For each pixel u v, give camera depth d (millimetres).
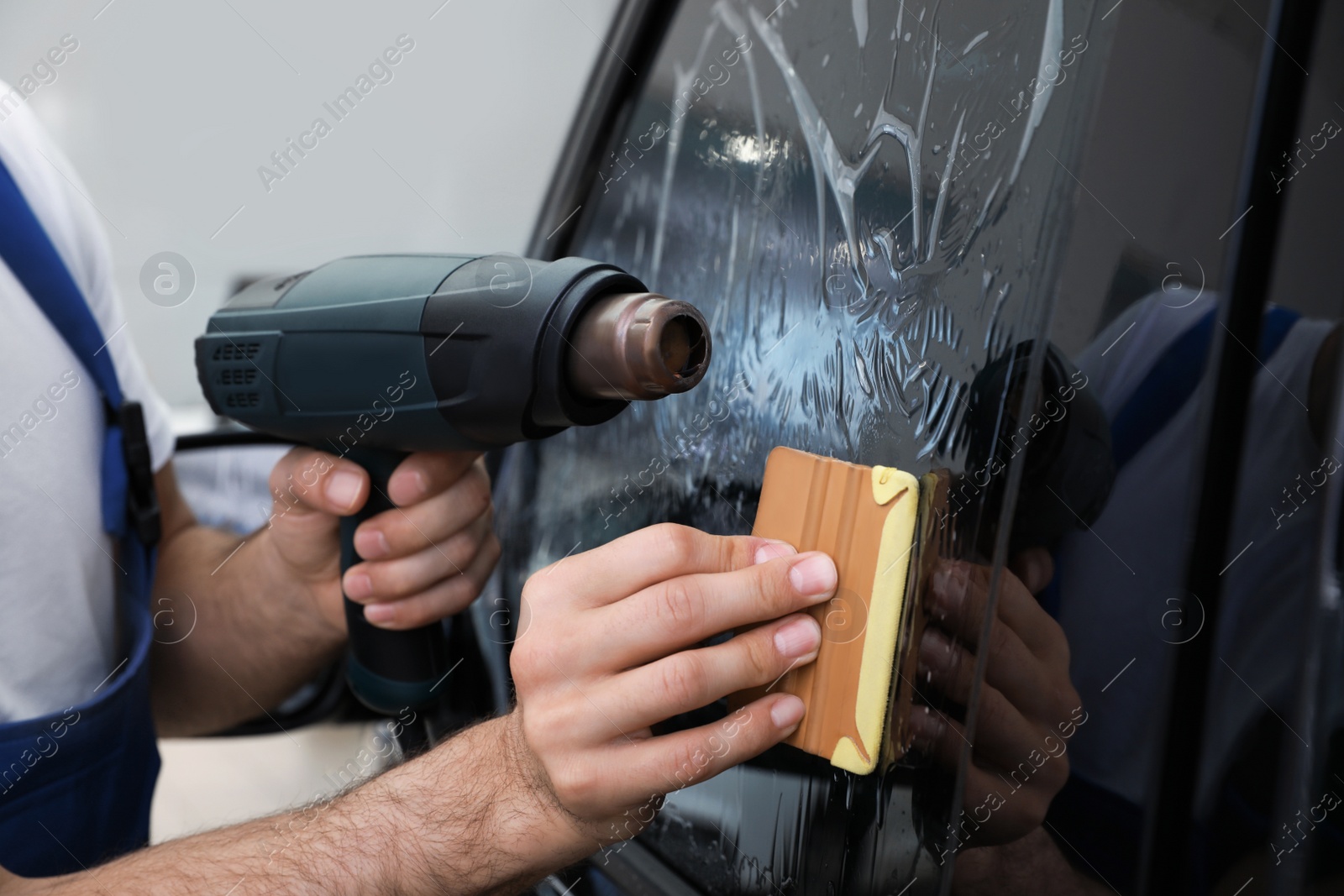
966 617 415
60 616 910
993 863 408
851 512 465
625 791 493
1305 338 361
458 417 604
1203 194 383
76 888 583
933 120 468
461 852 558
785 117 598
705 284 668
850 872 470
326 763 1240
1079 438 392
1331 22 367
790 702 479
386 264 689
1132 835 387
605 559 509
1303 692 357
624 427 754
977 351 424
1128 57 395
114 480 946
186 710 1140
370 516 818
